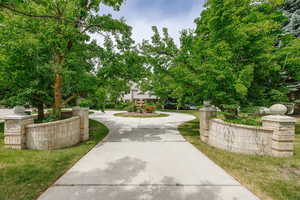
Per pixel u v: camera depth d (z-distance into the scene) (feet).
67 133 17.54
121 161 13.06
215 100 22.07
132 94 115.24
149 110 61.00
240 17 20.31
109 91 20.88
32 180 9.62
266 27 17.37
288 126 13.80
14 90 21.75
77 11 18.58
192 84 22.44
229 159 13.52
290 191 8.69
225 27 17.97
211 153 15.17
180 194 8.41
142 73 24.38
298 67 21.58
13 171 10.71
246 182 9.68
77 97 23.36
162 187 9.09
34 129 15.64
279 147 13.83
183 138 21.59
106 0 19.93
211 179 10.07
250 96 22.35
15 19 16.49
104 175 10.51
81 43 21.93
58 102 20.85
